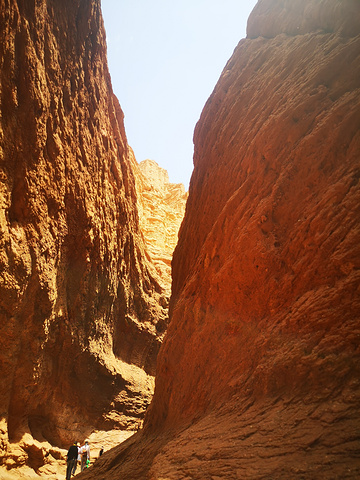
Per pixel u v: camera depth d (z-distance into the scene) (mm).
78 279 16031
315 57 7477
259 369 4527
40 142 13375
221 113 12305
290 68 8500
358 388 3285
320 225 4840
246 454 3508
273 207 6051
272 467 3107
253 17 14086
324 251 4574
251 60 11766
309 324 4199
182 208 50094
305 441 3168
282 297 5031
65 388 15422
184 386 6492
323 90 6523
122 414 17453
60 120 15008
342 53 6547
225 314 6176
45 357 14250
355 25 7082
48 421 14602
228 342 5770
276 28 11992
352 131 5297
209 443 4199
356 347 3529
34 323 13289
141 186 44594
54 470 12820
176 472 4027
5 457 11609
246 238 6199
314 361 3818
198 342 6566
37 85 13195
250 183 7395
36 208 13180
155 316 22656
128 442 8703
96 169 17938
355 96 5605
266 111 8242
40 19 13758
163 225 43781
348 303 3842
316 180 5555
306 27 9344
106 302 18250
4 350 12094
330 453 2891
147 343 21344
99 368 16797
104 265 18031
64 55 15664
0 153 11781
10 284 11859
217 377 5574
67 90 15742
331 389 3508
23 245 12469
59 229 14633
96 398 16641
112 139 20984
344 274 4125
